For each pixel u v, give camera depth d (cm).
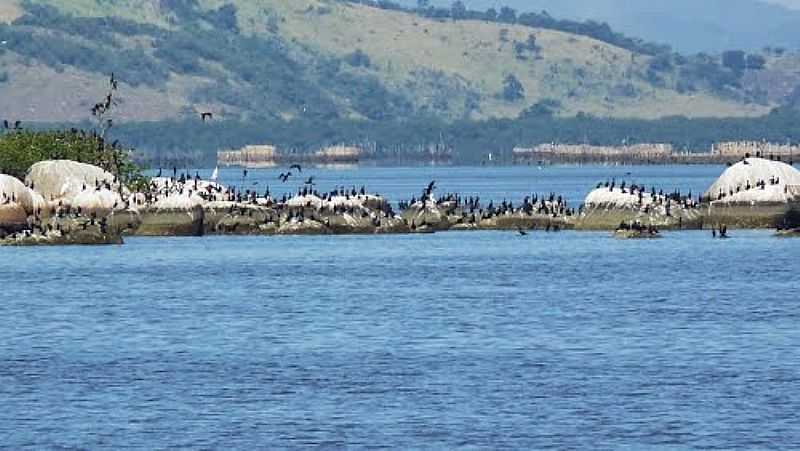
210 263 14525
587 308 10812
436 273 13512
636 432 6775
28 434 6844
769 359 8388
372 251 15712
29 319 10500
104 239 16025
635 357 8531
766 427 6819
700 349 8769
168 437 6775
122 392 7706
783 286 12081
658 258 14525
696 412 7106
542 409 7219
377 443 6656
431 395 7556
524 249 15712
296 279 13088
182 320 10369
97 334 9712
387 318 10369
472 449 6544
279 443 6669
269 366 8388
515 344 9081
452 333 9581
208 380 7994
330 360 8562
